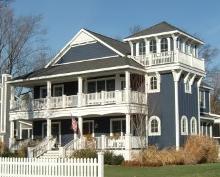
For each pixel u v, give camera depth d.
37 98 44.03
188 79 39.41
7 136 46.56
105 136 35.97
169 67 37.06
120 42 45.41
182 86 38.22
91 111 37.41
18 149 39.62
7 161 20.58
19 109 42.19
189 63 39.03
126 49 42.41
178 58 36.94
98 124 39.59
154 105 37.84
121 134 37.91
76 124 37.66
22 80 41.41
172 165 30.73
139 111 36.72
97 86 39.94
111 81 39.25
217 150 35.81
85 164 18.23
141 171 25.78
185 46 39.94
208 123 45.16
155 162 30.83
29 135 48.94
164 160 31.09
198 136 35.06
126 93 35.81
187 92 38.94
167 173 24.22
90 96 37.75
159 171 25.55
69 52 43.25
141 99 37.34
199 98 43.34
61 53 43.50
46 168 19.38
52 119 41.84
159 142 37.12
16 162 20.31
